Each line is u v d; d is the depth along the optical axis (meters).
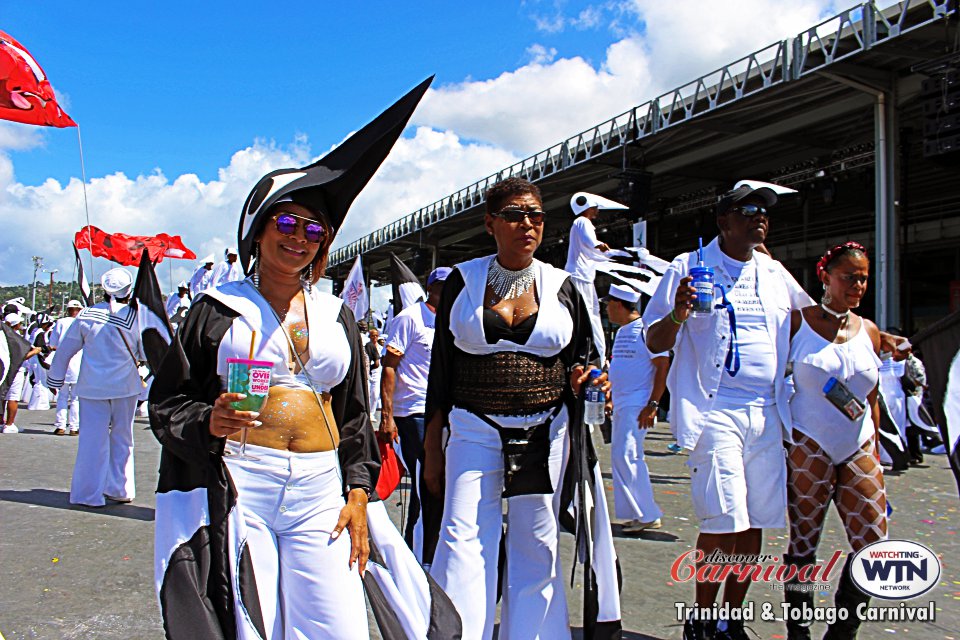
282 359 2.46
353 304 11.87
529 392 3.15
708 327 3.66
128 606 4.21
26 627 3.84
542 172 25.72
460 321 3.16
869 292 29.58
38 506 6.80
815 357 3.65
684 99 19.02
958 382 3.78
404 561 2.61
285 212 2.47
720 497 3.54
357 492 2.55
